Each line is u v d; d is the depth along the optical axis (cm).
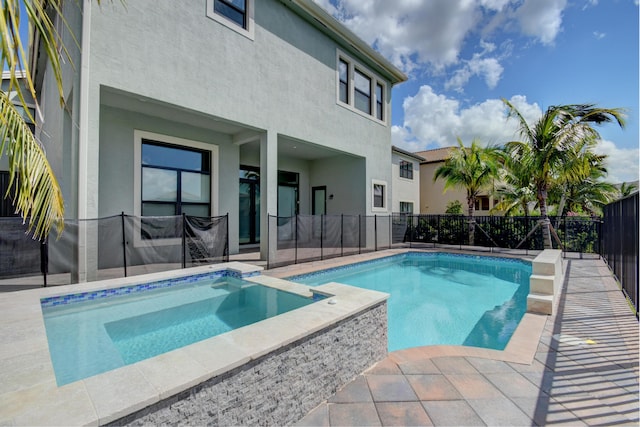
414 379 292
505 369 303
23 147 261
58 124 689
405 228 1440
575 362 314
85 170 519
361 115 1160
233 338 239
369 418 237
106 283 500
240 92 749
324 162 1332
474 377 290
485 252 1132
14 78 188
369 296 356
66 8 611
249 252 985
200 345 228
